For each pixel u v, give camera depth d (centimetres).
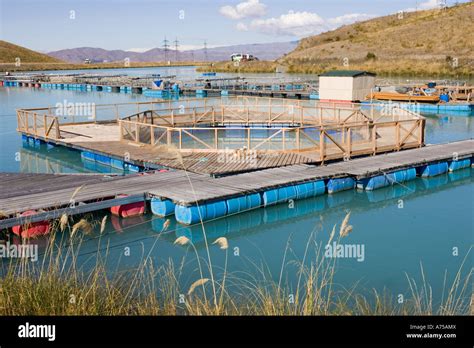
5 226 849
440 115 2639
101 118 2555
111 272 727
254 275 746
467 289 691
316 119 2112
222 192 1028
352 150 1451
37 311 445
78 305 453
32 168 1508
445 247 863
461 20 6319
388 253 837
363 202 1138
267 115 2258
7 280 484
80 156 1656
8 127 2297
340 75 2877
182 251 855
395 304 635
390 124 1502
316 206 1111
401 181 1287
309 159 1338
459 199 1154
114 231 945
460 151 1467
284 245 888
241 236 938
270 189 1081
